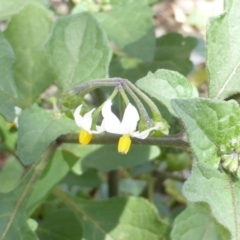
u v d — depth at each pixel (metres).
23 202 0.15
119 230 0.18
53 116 0.15
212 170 0.11
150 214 0.17
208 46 0.13
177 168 0.22
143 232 0.17
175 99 0.11
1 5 0.18
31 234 0.15
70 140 0.16
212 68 0.13
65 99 0.13
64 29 0.16
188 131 0.11
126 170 0.27
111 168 0.18
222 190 0.11
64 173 0.17
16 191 0.15
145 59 0.18
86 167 0.18
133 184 0.27
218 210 0.11
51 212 0.20
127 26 0.18
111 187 0.23
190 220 0.17
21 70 0.18
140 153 0.18
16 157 0.21
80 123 0.13
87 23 0.16
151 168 0.24
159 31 0.38
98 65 0.16
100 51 0.16
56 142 0.16
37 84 0.18
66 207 0.20
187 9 0.40
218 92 0.13
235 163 0.11
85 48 0.16
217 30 0.13
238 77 0.13
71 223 0.19
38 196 0.17
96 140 0.14
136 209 0.18
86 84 0.13
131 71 0.20
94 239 0.18
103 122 0.12
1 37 0.16
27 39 0.18
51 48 0.16
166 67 0.21
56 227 0.19
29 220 0.17
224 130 0.11
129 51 0.18
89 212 0.18
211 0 0.41
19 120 0.15
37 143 0.15
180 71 0.21
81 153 0.17
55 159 0.17
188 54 0.21
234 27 0.13
